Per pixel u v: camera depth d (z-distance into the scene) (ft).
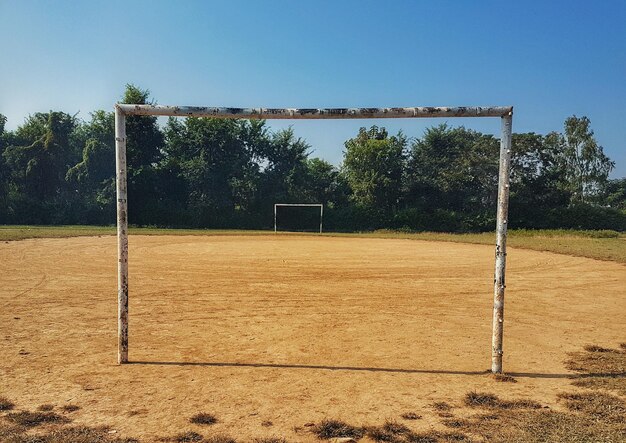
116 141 18.94
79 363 19.45
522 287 40.29
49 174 154.40
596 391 16.85
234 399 15.71
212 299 33.42
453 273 47.67
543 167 159.22
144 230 113.09
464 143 177.37
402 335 24.76
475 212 154.81
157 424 13.69
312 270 48.44
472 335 24.91
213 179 155.53
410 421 14.11
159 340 23.21
